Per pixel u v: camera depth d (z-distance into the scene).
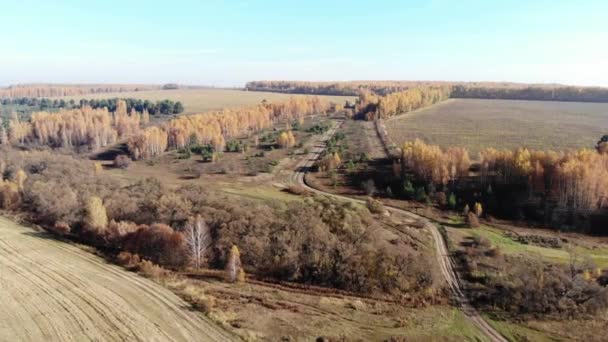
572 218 80.81
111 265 55.75
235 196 88.06
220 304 46.75
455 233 73.94
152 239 59.81
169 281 51.47
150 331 39.34
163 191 79.56
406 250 60.84
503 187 94.94
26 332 38.19
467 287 55.19
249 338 39.62
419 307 50.12
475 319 48.31
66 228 67.19
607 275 56.62
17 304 43.00
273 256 57.44
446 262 62.31
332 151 127.44
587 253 66.69
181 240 58.81
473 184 98.06
